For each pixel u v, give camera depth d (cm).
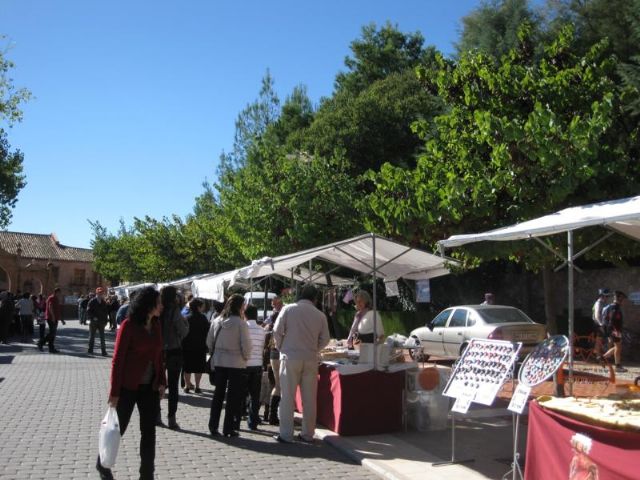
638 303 1869
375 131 3134
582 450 476
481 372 645
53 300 2170
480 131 1381
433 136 1809
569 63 1556
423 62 4191
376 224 1534
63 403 1112
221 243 2838
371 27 4444
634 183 1377
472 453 750
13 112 3159
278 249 2114
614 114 1509
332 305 1767
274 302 1173
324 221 2092
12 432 863
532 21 2530
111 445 576
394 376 884
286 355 837
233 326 864
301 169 2200
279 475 671
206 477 659
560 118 1399
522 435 842
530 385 562
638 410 490
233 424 862
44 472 666
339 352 1035
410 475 657
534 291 2323
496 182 1298
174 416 915
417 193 1392
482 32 2744
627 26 2245
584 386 1086
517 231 725
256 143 3350
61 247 7581
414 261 1084
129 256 4881
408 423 896
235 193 2403
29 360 1877
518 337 1529
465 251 1413
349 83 4309
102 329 2094
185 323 935
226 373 864
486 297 1881
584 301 2098
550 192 1266
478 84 1529
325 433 869
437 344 1745
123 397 600
